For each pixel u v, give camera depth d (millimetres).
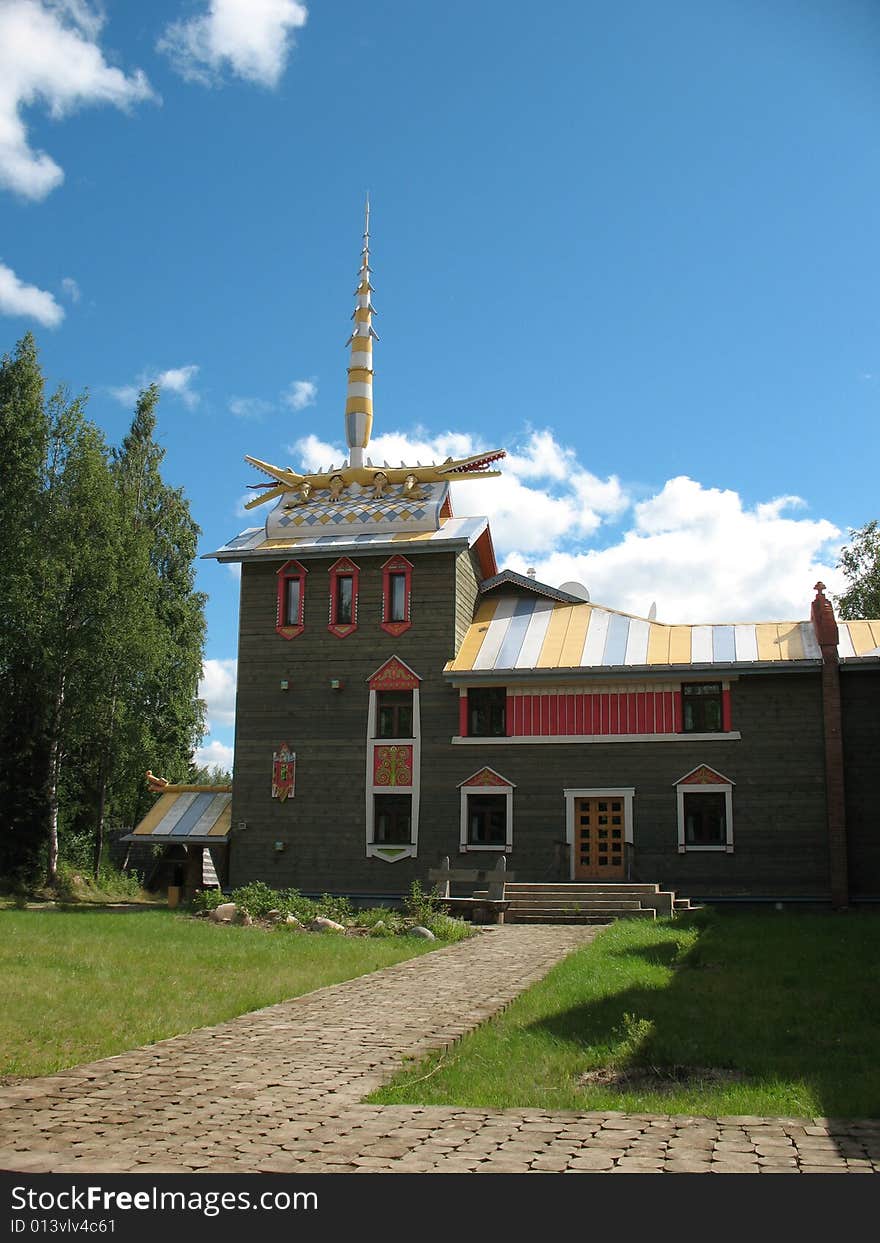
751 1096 9258
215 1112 9039
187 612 54750
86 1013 13117
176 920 25281
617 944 20391
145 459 55531
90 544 41250
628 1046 11000
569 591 37188
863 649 31172
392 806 33500
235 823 34438
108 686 41406
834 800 29703
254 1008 14070
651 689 32000
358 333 39812
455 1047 11578
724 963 17547
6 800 41688
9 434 42500
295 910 26062
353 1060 10992
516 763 32594
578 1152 7855
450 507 37938
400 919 25047
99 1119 8836
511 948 21094
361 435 39000
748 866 30359
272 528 36781
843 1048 11078
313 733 34438
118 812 51781
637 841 31219
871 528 57844
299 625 35312
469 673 32844
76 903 36188
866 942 19969
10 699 41781
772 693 31125
